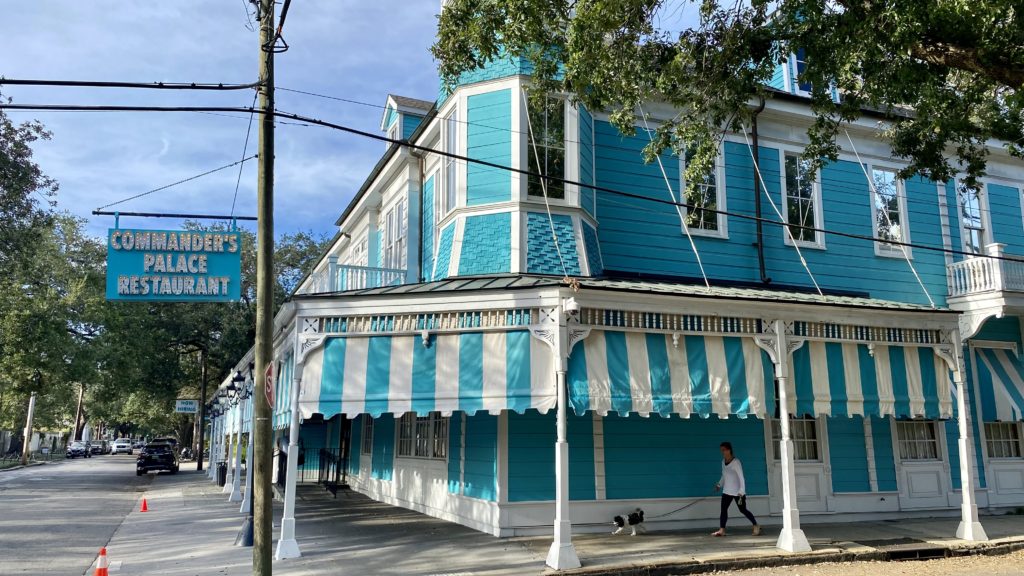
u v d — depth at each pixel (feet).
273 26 32.83
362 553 36.37
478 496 43.39
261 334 31.94
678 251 51.42
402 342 37.01
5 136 70.13
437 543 38.75
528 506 41.06
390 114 69.05
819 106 40.86
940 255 59.93
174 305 146.10
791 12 36.81
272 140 32.96
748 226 53.93
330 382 36.81
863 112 58.18
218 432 107.24
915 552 38.11
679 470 44.96
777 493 47.26
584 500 42.19
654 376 36.91
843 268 56.34
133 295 34.45
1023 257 62.08
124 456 245.86
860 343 42.14
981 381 56.90
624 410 35.81
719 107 39.96
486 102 47.91
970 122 40.47
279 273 164.86
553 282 35.50
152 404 215.10
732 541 39.37
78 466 158.92
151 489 84.84
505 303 36.09
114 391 131.13
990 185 63.77
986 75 32.09
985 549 39.60
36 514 59.11
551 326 35.35
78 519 55.42
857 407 41.16
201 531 46.62
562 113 48.01
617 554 35.37
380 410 36.09
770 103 55.21
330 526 45.55
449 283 39.81
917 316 43.24
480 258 45.50
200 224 144.97
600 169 50.55
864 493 50.31
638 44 39.14
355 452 72.79
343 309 37.47
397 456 58.29
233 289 35.70
